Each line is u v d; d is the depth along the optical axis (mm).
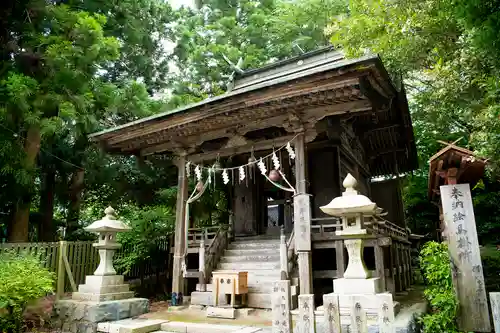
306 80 8281
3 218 13234
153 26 17250
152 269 14023
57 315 8727
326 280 10914
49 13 11109
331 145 12125
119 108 13367
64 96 10969
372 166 17078
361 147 14844
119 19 15039
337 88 8312
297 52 22016
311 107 9523
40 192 14625
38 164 13680
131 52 16750
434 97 9242
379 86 8320
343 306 6094
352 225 6648
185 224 11398
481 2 5047
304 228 9133
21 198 11539
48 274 8336
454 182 7082
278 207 14594
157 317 8906
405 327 5824
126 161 16547
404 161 16516
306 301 4430
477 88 7285
